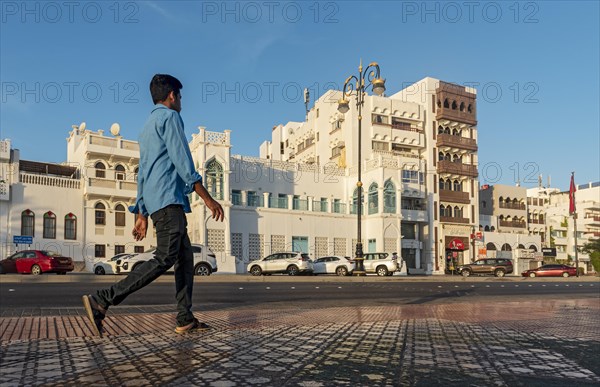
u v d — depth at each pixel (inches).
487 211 2709.2
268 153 3019.2
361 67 1169.4
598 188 3491.6
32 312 341.7
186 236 196.5
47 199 1477.6
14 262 1118.4
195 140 1635.1
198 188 185.9
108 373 125.3
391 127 2244.1
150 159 189.2
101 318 182.5
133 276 182.9
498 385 123.6
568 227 3149.6
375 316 276.4
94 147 1561.3
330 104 2399.1
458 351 166.4
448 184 2405.3
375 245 1875.0
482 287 836.6
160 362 138.4
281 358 146.0
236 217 1656.0
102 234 1556.3
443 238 2292.1
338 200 1993.1
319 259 1450.5
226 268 1475.1
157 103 198.8
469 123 2460.6
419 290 697.6
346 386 117.0
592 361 154.3
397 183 1919.3
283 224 1745.8
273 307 383.2
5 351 154.1
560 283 1206.9
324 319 255.6
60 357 144.7
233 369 130.7
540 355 162.4
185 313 197.0
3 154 1414.9
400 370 135.6
